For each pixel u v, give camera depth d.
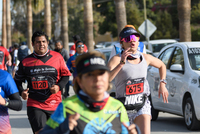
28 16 61.34
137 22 69.44
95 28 85.50
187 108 12.05
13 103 6.84
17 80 8.38
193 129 11.87
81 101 4.30
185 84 12.12
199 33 61.56
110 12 74.00
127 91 7.36
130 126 4.40
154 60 7.68
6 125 7.08
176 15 70.00
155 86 13.88
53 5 92.62
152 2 72.56
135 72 7.30
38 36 8.28
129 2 72.75
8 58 18.58
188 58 12.60
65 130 4.00
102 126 4.32
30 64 8.25
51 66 8.28
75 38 19.14
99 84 4.09
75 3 89.44
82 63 4.13
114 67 7.33
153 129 12.48
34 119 7.95
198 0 66.50
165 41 32.91
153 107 14.16
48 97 8.16
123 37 7.35
